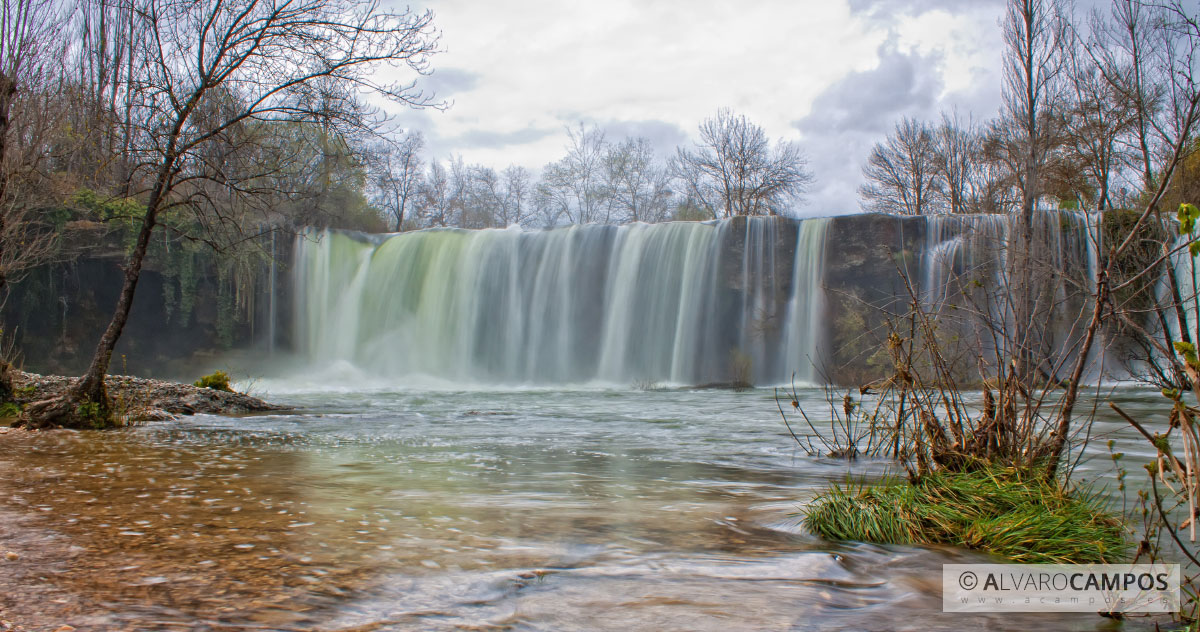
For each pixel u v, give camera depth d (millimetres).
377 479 7320
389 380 37281
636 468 8336
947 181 56375
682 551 4594
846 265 34094
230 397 17688
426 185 77188
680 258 36531
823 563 4367
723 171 63219
